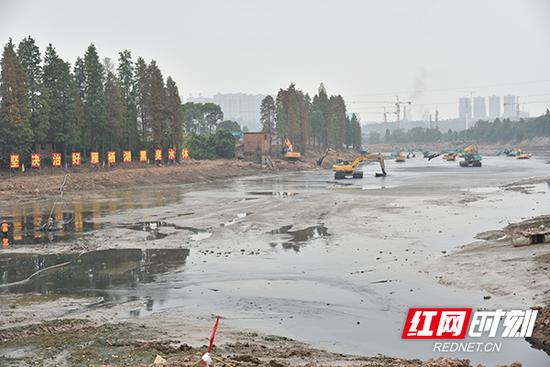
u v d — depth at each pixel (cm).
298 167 12712
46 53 7831
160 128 9669
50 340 1727
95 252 3234
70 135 7900
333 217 4481
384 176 9919
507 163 14512
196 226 4112
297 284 2481
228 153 12400
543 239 2870
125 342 1695
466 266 2609
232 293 2359
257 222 4250
